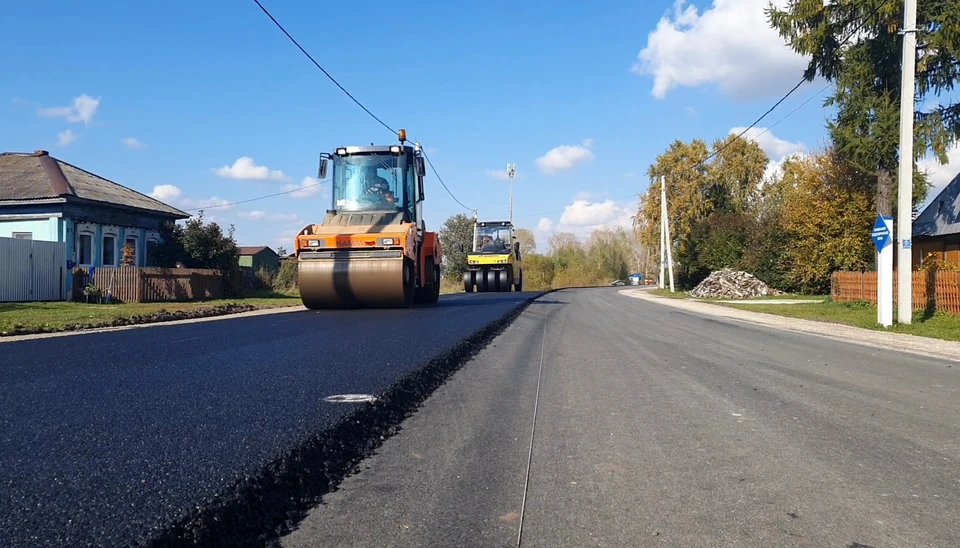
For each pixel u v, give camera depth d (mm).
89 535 2607
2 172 26547
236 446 3850
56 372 6492
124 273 23750
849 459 4355
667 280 52719
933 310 17891
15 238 22250
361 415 4832
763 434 4988
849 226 28219
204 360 7340
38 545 2510
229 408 4879
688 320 17094
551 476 3922
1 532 2623
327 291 14859
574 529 3139
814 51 22188
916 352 10820
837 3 21672
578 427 5141
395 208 15836
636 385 7016
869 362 9336
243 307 18672
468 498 3521
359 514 3264
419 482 3766
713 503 3516
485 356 9062
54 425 4332
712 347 10734
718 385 7074
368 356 7703
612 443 4680
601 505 3459
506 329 12945
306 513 3277
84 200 24625
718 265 40750
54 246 23453
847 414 5727
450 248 56000
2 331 10961
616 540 3025
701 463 4230
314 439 4074
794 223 30781
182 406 4938
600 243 99938
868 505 3512
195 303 22938
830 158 28828
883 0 19984
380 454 4320
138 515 2807
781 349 10758
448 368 7629
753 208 51188
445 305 18484
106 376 6258
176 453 3705
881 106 21531
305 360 7359
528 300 23391
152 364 7035
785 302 27719
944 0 19984
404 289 14953
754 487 3777
